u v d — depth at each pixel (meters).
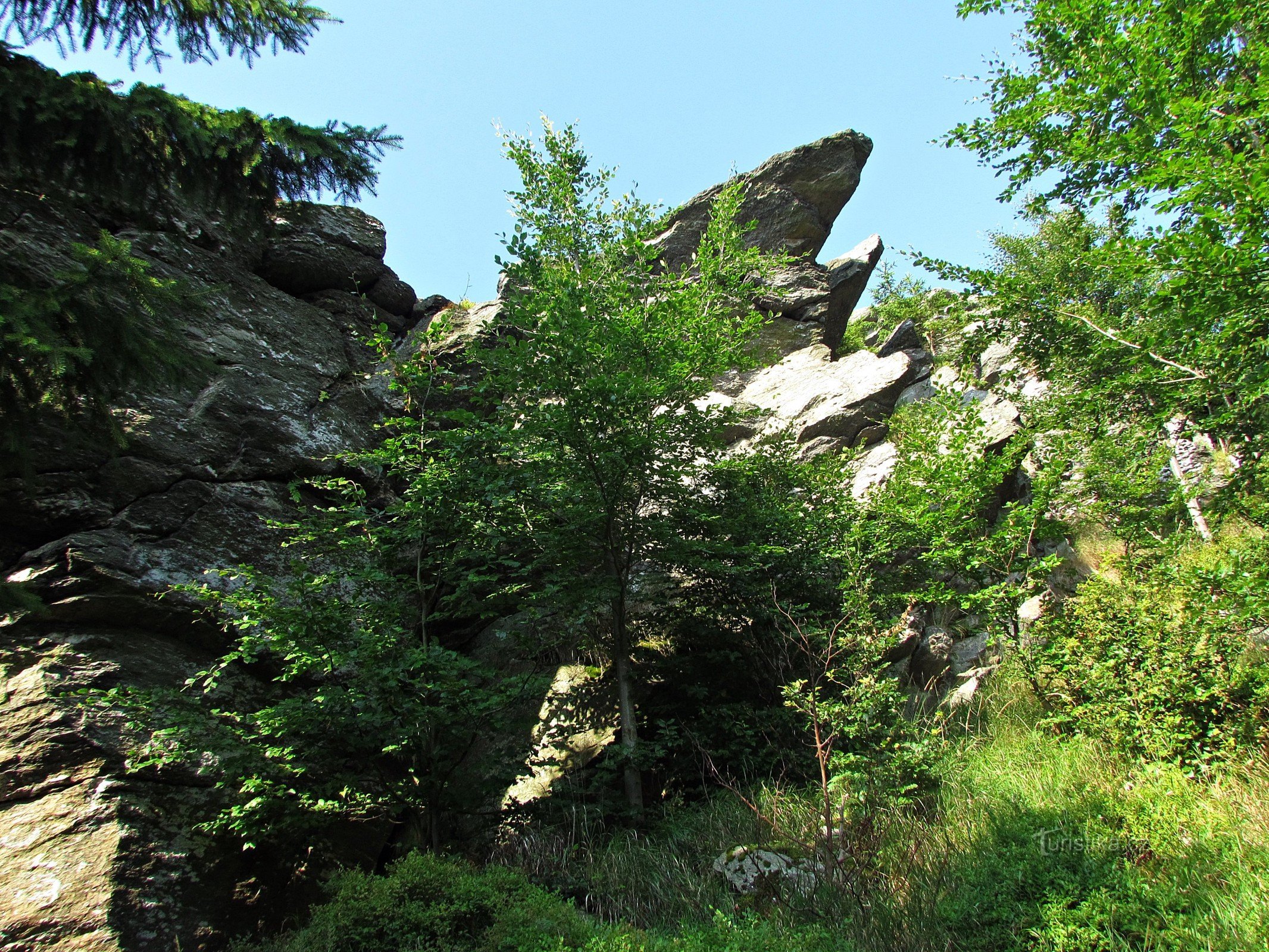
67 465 7.79
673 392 8.59
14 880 5.42
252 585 7.90
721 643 8.45
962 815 6.17
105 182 5.19
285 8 5.45
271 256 12.42
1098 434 8.77
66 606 6.96
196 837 6.09
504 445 7.74
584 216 11.16
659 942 4.50
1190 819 5.21
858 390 12.92
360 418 10.76
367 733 6.22
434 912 4.39
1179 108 6.07
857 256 17.03
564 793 7.33
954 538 8.40
